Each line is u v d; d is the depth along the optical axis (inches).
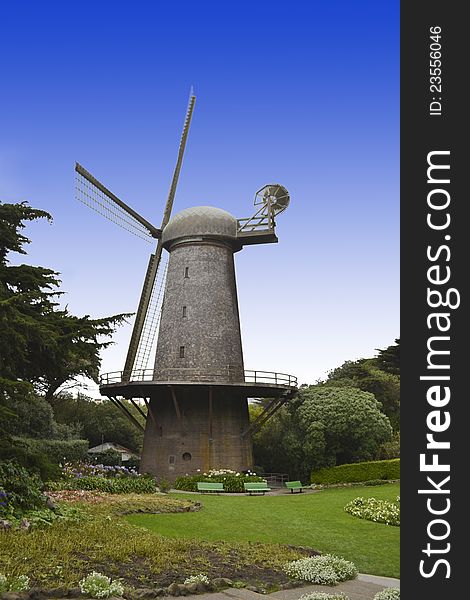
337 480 1317.7
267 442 1566.2
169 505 731.4
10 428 1143.6
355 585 404.2
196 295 1314.0
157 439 1253.1
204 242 1350.9
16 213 695.1
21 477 563.2
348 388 1508.4
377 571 466.0
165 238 1397.6
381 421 1403.8
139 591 335.6
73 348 721.6
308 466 1414.9
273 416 1588.3
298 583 393.7
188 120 1536.7
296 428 1470.2
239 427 1263.5
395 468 1240.8
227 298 1337.4
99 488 850.8
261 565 436.5
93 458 1435.8
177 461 1211.2
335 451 1407.5
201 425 1224.8
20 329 631.8
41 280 729.6
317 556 449.1
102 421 2010.3
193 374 1253.7
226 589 364.5
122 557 410.9
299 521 693.3
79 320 792.9
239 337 1350.9
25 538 433.7
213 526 621.6
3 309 593.9
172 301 1334.9
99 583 331.3
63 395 1918.1
